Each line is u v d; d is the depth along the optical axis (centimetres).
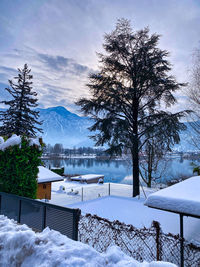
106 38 1462
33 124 2505
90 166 9150
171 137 1303
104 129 1301
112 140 1312
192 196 397
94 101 1397
